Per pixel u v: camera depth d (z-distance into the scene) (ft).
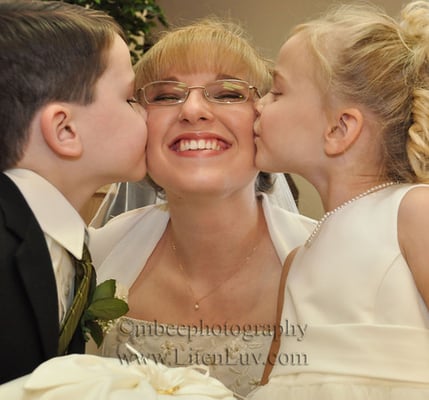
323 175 4.83
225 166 5.21
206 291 5.87
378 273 3.96
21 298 3.41
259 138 5.16
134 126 4.50
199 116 5.14
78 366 2.88
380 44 4.59
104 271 6.03
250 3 16.88
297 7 16.66
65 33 4.15
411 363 3.77
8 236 3.48
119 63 4.44
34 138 4.03
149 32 10.78
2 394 2.79
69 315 3.83
